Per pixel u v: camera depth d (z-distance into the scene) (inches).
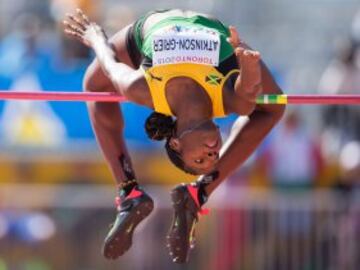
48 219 1213.1
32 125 1321.4
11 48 1368.1
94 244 1209.4
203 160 711.1
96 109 797.9
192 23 740.0
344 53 1348.4
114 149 799.1
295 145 1305.4
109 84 799.1
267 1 1512.1
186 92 712.4
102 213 1211.2
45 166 1318.9
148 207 777.6
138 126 1310.3
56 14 1412.4
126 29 778.2
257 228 1214.9
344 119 1323.8
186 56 716.7
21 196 1218.6
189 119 708.7
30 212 1215.6
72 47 1317.7
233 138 774.5
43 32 1405.0
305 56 1481.3
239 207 1216.8
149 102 719.1
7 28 1464.1
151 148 1311.5
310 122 1358.3
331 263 1209.4
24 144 1321.4
